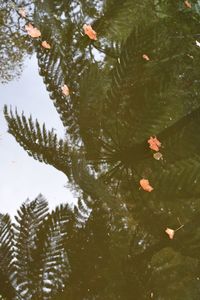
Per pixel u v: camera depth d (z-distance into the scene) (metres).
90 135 2.22
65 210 1.82
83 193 1.85
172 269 1.85
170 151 2.21
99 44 3.08
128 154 2.27
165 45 2.41
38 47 2.33
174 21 3.26
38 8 2.56
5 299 1.76
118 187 2.28
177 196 2.10
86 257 1.75
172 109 2.50
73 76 2.29
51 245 1.79
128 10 3.01
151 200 2.14
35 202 1.87
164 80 2.18
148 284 1.71
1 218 1.83
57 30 2.55
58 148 2.04
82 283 1.73
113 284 1.71
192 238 1.97
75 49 2.47
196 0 3.51
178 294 1.79
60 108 2.24
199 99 3.00
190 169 2.10
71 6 2.96
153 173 2.19
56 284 1.76
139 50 2.21
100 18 3.04
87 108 2.18
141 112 2.18
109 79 2.40
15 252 1.80
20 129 2.05
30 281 1.78
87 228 1.78
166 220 2.04
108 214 1.84
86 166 1.95
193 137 2.19
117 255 1.75
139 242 1.88
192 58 3.07
